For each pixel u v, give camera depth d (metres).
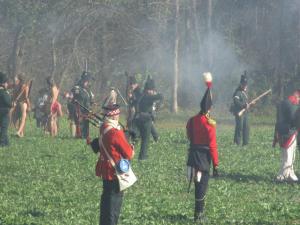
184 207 27.59
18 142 53.00
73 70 100.31
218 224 24.48
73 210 26.61
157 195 30.59
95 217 25.42
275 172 38.12
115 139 21.55
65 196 29.95
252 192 31.59
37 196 30.14
